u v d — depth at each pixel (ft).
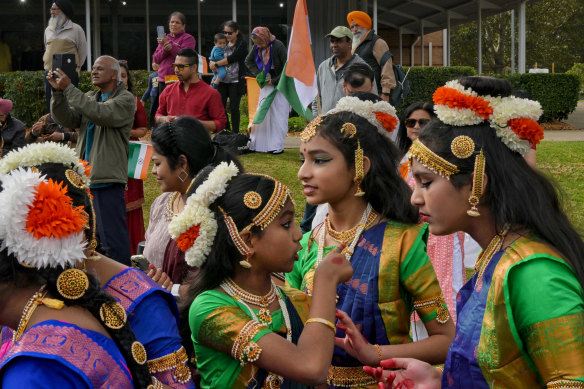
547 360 5.48
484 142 6.19
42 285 5.48
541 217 5.98
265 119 33.65
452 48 121.08
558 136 44.93
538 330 5.52
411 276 7.93
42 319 5.35
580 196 25.98
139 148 19.29
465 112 6.17
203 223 6.79
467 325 6.14
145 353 5.59
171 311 6.34
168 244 11.18
